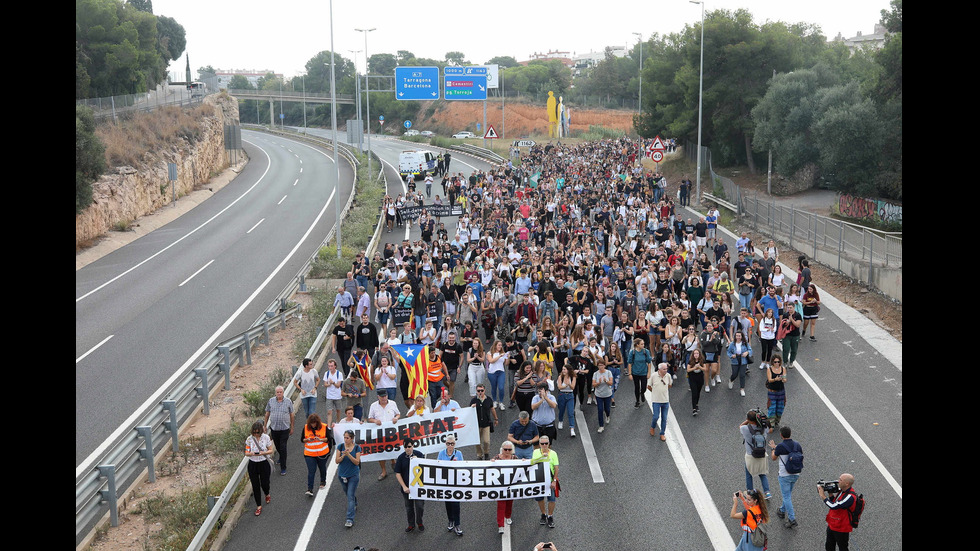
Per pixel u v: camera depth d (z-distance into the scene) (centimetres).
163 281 3191
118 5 7331
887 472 1467
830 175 4712
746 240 2795
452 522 1299
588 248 2727
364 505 1401
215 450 1639
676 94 6300
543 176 5059
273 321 2455
